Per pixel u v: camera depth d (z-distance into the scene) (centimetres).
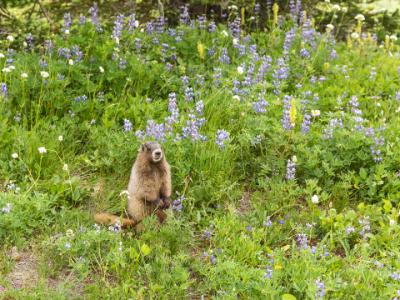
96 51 1215
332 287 725
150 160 817
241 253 799
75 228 835
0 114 1014
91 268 777
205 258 793
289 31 1416
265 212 888
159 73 1206
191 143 987
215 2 1485
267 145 1037
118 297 712
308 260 775
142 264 779
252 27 1616
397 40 1645
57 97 1073
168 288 737
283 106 1139
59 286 724
